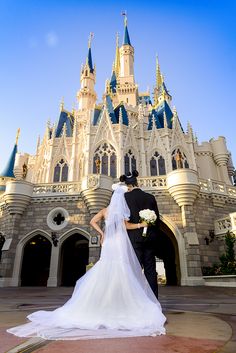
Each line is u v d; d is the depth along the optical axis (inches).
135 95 1795.0
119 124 1185.4
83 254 916.6
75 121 1317.7
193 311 169.8
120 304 116.7
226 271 571.5
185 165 1170.0
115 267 127.0
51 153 1237.1
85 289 122.6
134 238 141.6
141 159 1155.3
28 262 832.3
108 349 78.5
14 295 357.1
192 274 625.6
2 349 77.7
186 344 84.4
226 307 194.5
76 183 784.9
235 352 75.5
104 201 725.3
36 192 786.2
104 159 1135.0
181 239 676.7
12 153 1459.2
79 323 105.9
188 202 700.0
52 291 451.2
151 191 739.4
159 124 1285.7
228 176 1230.3
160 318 112.2
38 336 94.0
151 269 139.5
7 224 758.5
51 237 720.3
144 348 79.7
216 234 707.4
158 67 2082.9
